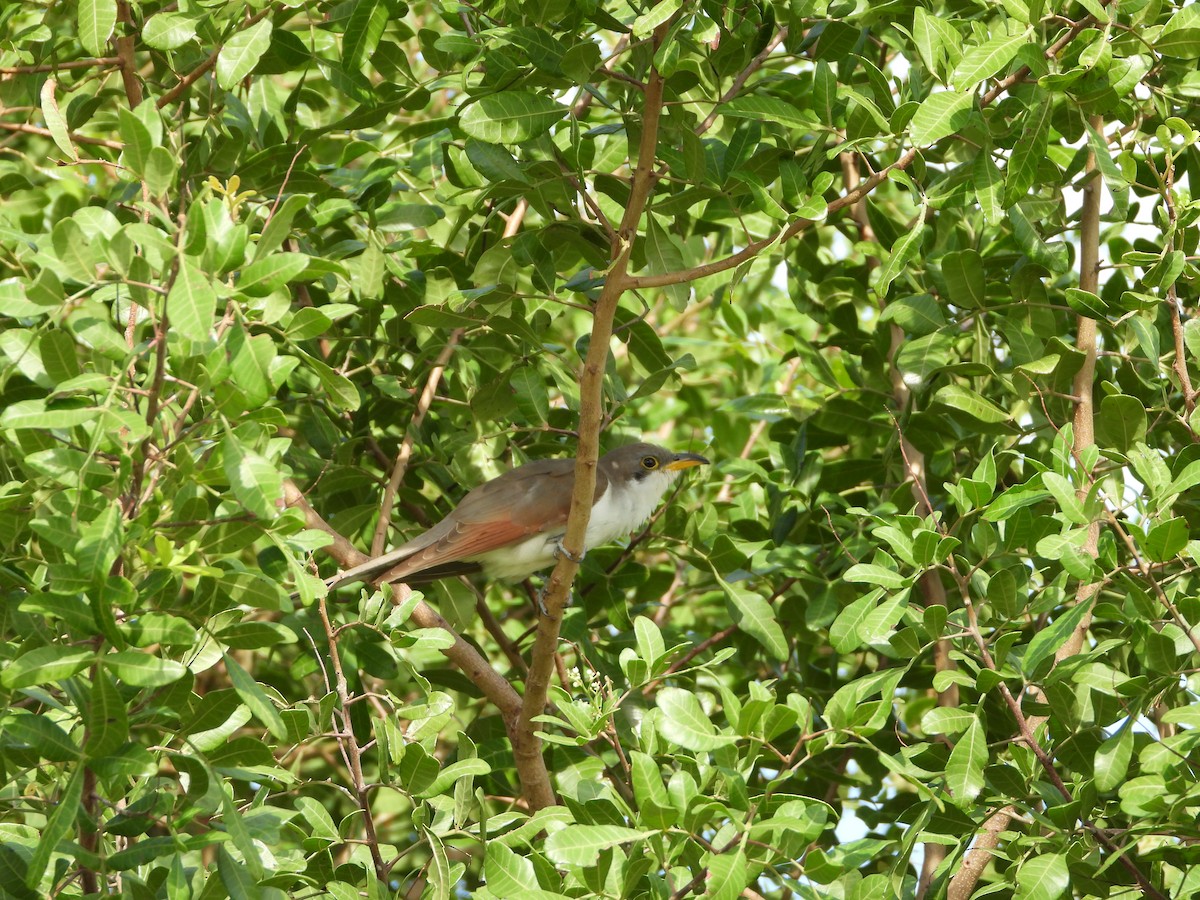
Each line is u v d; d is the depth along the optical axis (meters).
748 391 16.09
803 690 12.06
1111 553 8.25
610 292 8.55
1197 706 7.88
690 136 9.50
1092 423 10.72
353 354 12.69
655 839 7.26
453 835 8.44
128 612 6.82
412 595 9.69
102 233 6.57
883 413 12.52
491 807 10.95
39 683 6.20
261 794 8.40
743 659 12.80
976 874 9.58
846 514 12.35
